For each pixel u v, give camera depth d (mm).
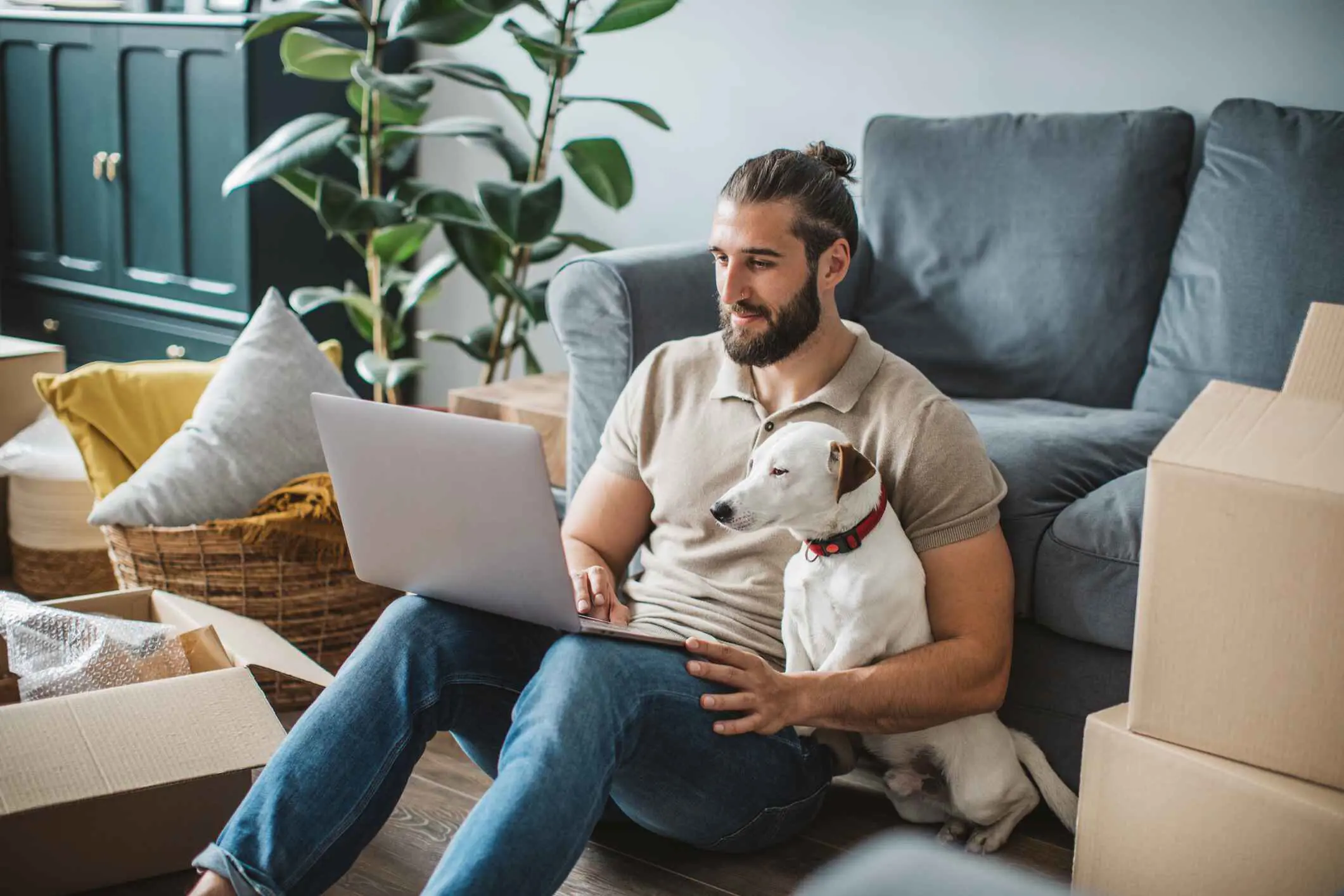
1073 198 2295
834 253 1494
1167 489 1238
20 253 3717
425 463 1323
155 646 1718
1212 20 2377
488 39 3314
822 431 1414
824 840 1666
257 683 1579
